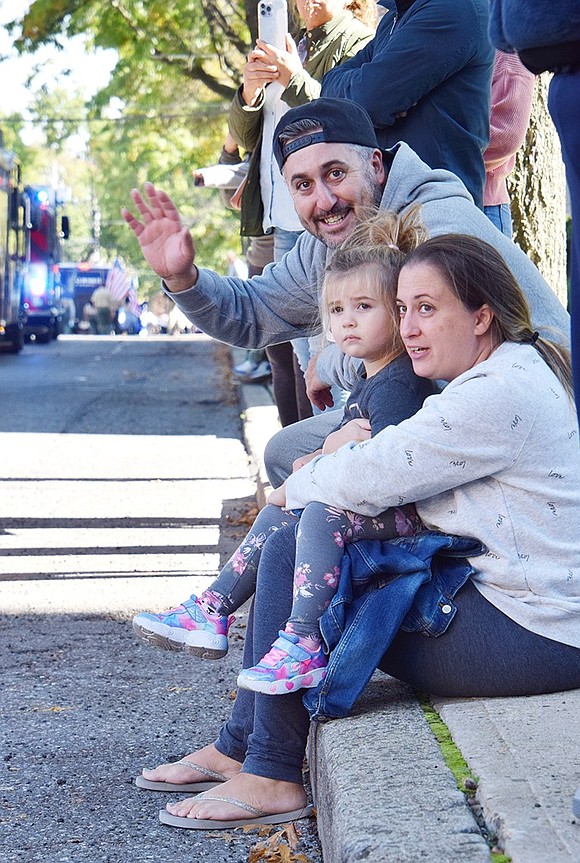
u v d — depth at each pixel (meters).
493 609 2.79
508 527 2.78
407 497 2.79
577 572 2.80
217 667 4.39
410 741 2.62
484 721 2.65
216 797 2.93
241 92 5.50
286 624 2.88
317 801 2.84
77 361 21.36
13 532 6.85
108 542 6.57
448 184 3.50
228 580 3.18
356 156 3.48
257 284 3.97
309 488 2.90
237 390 14.70
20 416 12.60
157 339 32.31
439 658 2.81
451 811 2.24
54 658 4.52
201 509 7.49
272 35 4.89
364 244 3.16
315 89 4.86
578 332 2.15
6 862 2.75
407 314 2.87
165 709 3.90
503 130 5.05
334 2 5.36
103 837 2.89
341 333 3.10
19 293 24.02
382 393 3.02
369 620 2.79
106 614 5.14
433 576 2.84
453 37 4.10
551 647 2.77
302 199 3.55
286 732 2.91
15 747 3.54
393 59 4.12
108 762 3.41
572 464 2.82
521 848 2.03
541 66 2.12
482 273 2.81
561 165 6.37
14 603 5.32
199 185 6.28
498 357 2.82
